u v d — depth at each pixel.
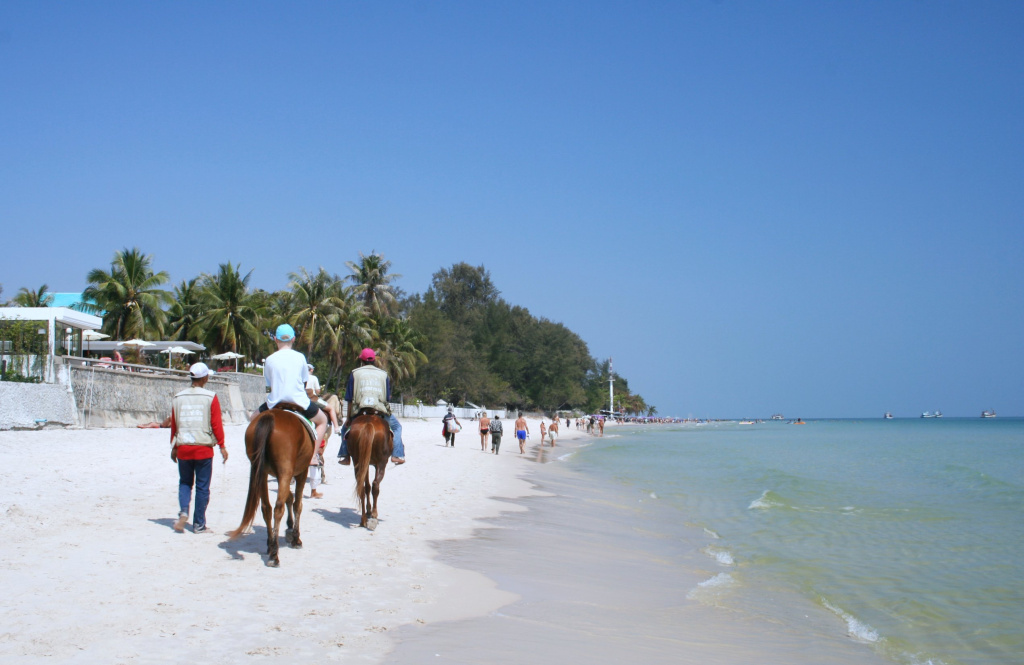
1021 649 7.72
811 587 10.13
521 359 114.31
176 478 14.83
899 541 13.83
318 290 60.00
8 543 8.32
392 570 8.53
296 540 9.09
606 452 46.59
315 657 5.52
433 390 90.12
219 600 6.71
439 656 5.77
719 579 10.43
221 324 54.00
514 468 27.56
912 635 8.13
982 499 20.58
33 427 23.73
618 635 7.09
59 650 5.28
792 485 24.11
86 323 31.33
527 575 9.27
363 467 10.26
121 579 7.16
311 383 12.21
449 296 120.75
